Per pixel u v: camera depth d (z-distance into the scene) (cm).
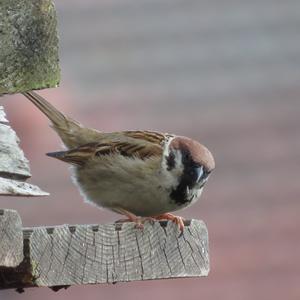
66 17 1666
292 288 1348
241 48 1655
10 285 720
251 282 1359
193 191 910
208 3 1716
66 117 950
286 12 1714
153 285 1355
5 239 670
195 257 770
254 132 1523
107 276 734
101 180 911
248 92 1586
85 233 727
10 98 1486
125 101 1536
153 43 1641
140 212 926
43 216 1384
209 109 1545
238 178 1468
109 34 1647
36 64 721
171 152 902
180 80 1588
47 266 712
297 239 1397
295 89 1596
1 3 710
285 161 1491
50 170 1444
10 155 744
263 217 1423
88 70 1591
